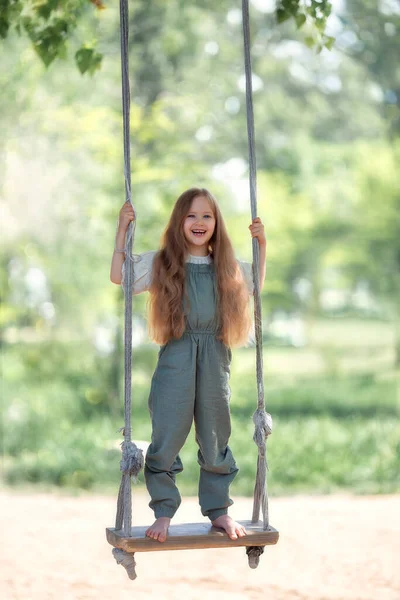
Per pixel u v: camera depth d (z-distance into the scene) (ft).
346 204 87.81
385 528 31.40
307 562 27.30
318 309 114.11
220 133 77.66
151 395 17.17
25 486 42.68
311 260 96.22
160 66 65.46
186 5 69.87
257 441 17.03
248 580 25.57
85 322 66.74
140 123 52.01
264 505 16.90
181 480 43.39
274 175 89.15
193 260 17.54
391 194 82.33
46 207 55.57
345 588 24.76
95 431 51.85
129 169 16.87
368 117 103.14
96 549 28.91
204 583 25.30
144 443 17.19
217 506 17.13
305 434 52.03
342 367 99.09
